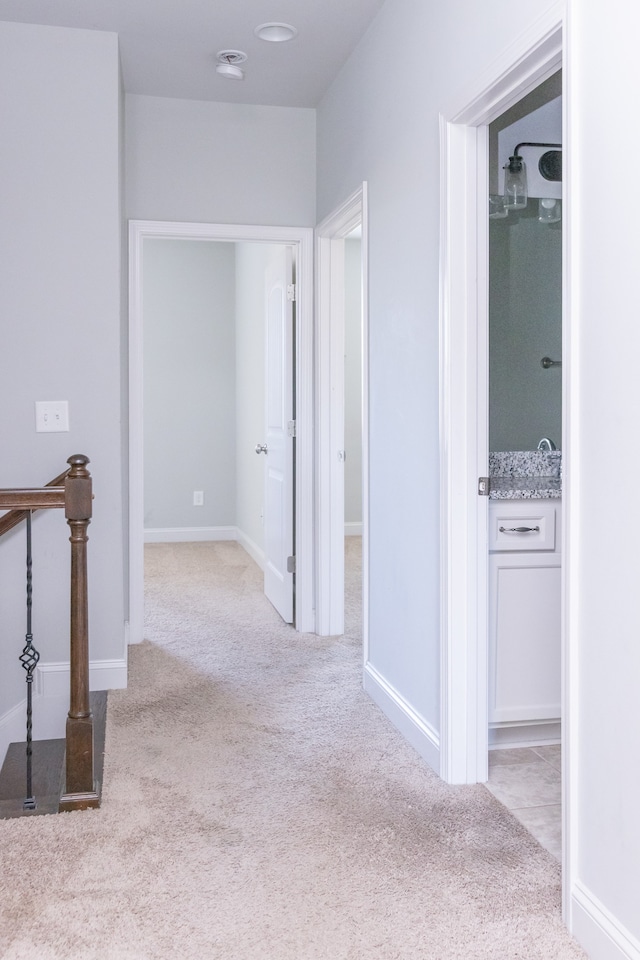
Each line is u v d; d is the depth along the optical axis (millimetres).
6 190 3213
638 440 1524
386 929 1775
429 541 2635
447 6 2402
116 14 3113
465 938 1746
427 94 2578
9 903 1866
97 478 3336
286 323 4309
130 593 4027
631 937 1567
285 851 2098
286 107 4094
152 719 3041
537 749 2818
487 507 2496
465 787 2484
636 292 1517
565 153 1724
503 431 3311
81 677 2365
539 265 3295
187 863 2039
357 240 7340
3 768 2986
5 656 3295
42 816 2287
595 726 1683
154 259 7066
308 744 2803
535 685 2701
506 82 2068
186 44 3373
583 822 1738
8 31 3193
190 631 4289
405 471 2842
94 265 3285
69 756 2352
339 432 4141
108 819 2270
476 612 2484
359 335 7398
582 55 1671
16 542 3281
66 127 3244
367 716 3066
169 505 7227
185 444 7219
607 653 1637
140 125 3926
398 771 2592
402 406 2863
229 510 7359
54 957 1679
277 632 4270
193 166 3994
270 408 4836
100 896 1895
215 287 7211
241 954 1689
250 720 3029
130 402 3957
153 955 1685
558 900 1890
